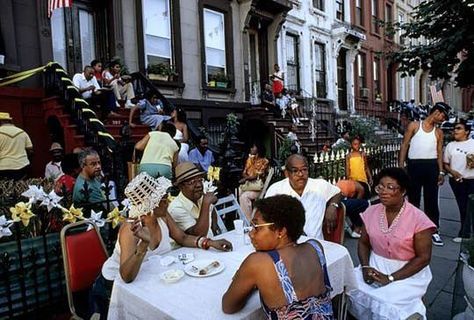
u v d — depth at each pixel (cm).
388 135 1709
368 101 2103
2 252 309
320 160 650
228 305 189
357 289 271
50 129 853
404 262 282
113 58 941
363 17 2055
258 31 1456
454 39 790
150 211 256
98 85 880
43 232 330
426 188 526
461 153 523
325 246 283
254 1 1291
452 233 548
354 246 508
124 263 226
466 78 856
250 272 182
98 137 648
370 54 2120
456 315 277
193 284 224
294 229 195
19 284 319
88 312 279
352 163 685
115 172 556
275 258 183
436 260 441
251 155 670
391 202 279
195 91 1179
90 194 392
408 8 2559
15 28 830
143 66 1048
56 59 959
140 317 210
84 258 284
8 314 311
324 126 1488
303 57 1620
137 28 1036
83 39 1012
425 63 920
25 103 837
